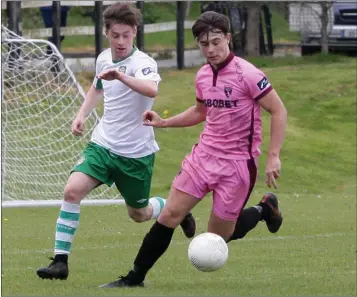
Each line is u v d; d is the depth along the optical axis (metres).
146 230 34.59
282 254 28.47
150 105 23.83
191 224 26.30
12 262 26.77
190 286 22.64
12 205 38.78
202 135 22.17
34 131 48.81
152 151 24.41
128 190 24.52
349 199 46.38
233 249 29.45
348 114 66.88
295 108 67.69
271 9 84.81
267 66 77.00
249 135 21.73
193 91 68.12
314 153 58.75
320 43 80.25
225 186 21.78
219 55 21.25
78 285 22.67
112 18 23.27
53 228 35.28
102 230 34.38
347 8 78.88
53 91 48.25
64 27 68.25
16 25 62.91
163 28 74.50
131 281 22.38
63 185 45.16
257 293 21.48
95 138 23.91
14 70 46.69
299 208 41.97
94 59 72.75
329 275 24.52
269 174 21.62
